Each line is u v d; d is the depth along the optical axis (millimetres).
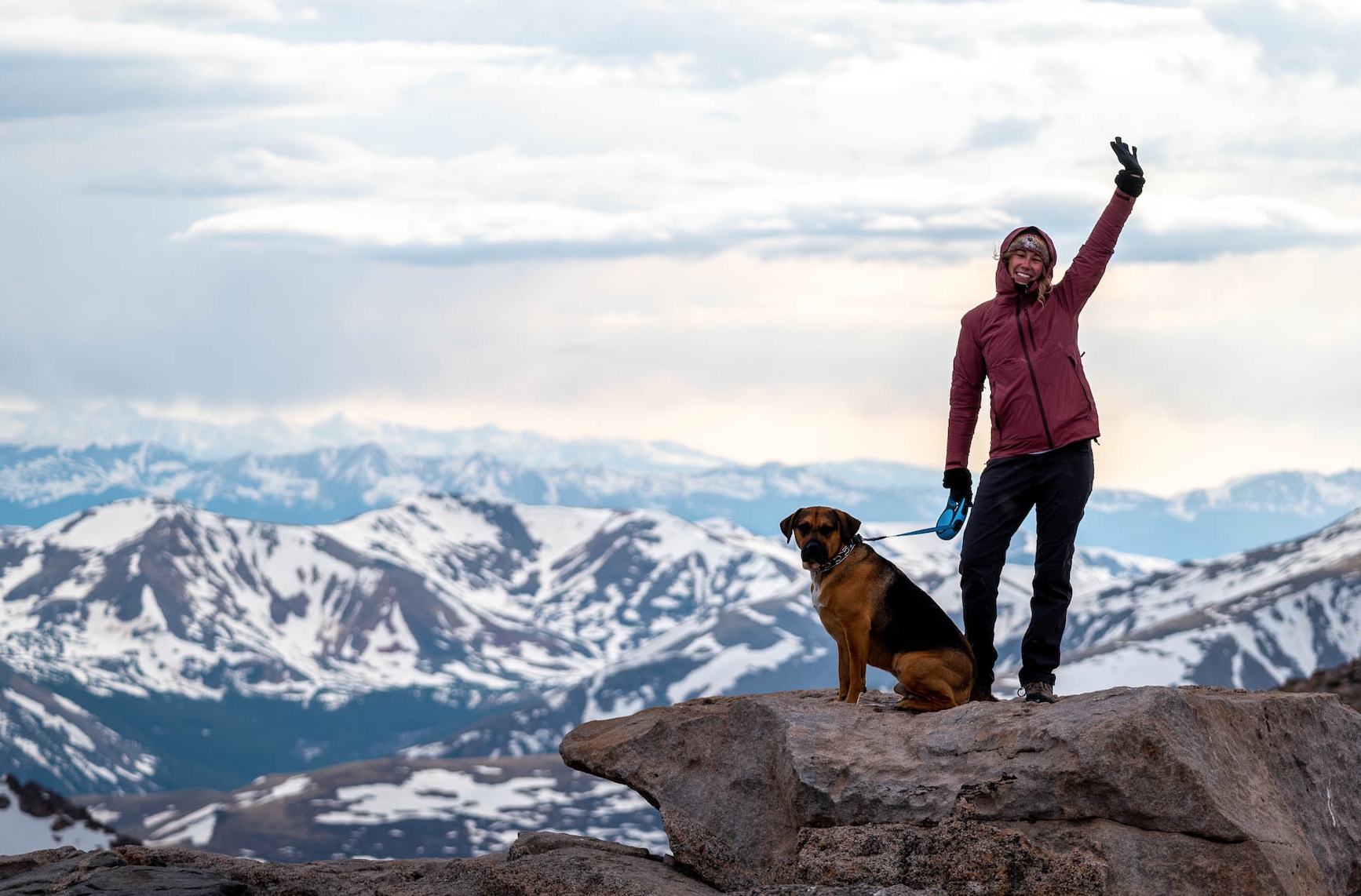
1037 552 10172
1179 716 8023
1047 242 9992
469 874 9219
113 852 9258
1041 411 9914
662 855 9672
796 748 8984
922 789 8352
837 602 10234
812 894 7367
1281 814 8141
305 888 8734
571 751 10742
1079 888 7324
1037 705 8836
